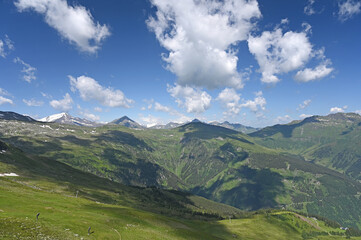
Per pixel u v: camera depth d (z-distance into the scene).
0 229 42.47
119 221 78.75
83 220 66.94
